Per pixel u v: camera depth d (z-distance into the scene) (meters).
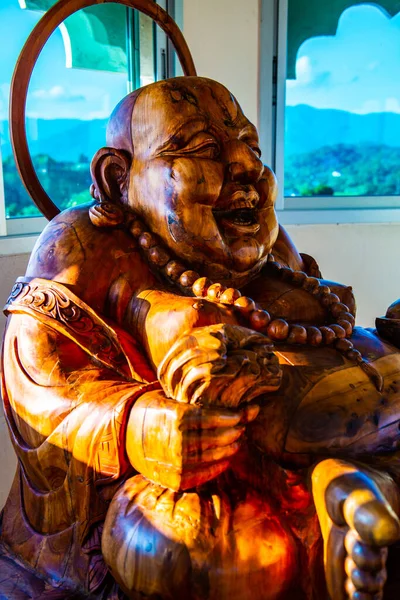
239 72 1.97
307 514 0.90
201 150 1.06
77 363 0.99
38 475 1.01
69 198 1.89
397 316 1.16
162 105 1.07
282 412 0.94
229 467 0.93
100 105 1.92
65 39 1.81
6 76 1.71
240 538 0.83
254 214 1.13
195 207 1.05
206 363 0.81
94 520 0.95
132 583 0.82
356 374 1.00
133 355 1.00
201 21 1.90
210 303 1.00
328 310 1.13
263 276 1.17
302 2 2.09
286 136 2.17
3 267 1.55
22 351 1.00
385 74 2.23
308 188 2.23
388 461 0.95
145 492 0.86
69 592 0.97
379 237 2.14
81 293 1.02
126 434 0.89
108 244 1.06
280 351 1.00
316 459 0.91
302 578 0.88
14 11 1.71
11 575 1.03
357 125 2.23
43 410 0.96
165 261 1.07
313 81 2.16
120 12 1.91
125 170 1.12
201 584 0.81
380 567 0.76
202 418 0.81
